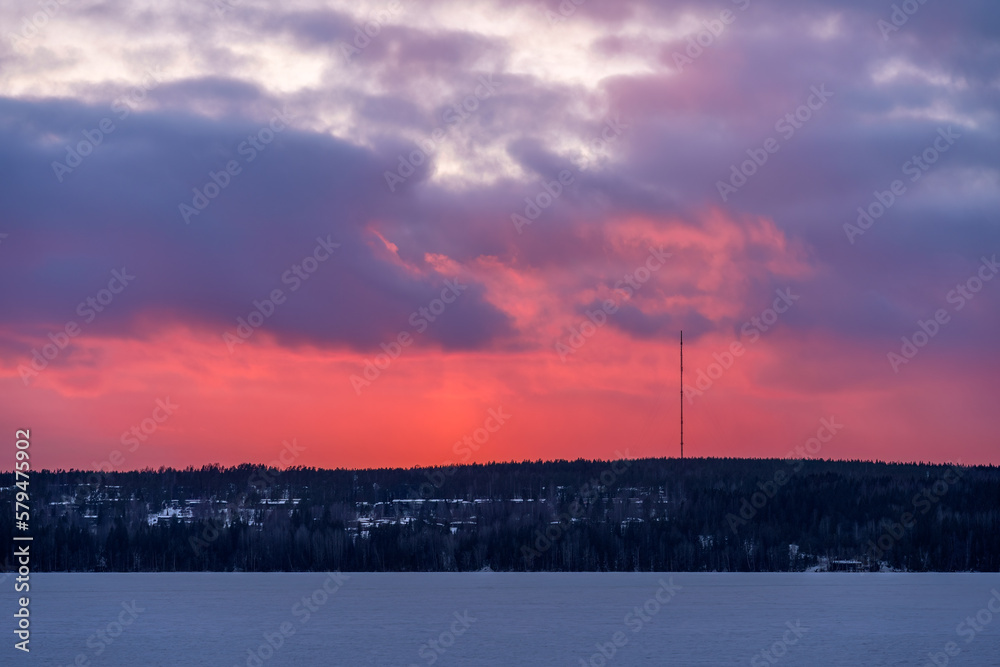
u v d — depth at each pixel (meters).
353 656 127.75
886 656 127.88
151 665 121.50
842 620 161.25
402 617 166.88
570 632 148.62
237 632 149.12
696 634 146.50
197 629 152.38
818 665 121.69
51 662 123.50
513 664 122.25
